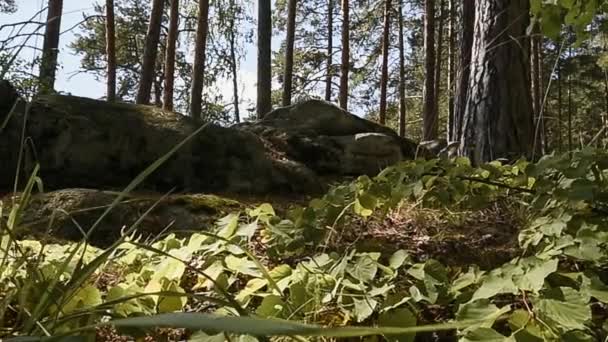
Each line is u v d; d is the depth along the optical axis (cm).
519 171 237
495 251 189
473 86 376
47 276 121
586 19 173
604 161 179
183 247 159
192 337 109
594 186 162
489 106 362
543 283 125
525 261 133
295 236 175
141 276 151
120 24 1705
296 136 406
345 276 147
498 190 230
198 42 927
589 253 140
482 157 363
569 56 1778
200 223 231
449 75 1426
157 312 132
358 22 1330
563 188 163
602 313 144
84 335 85
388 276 145
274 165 350
